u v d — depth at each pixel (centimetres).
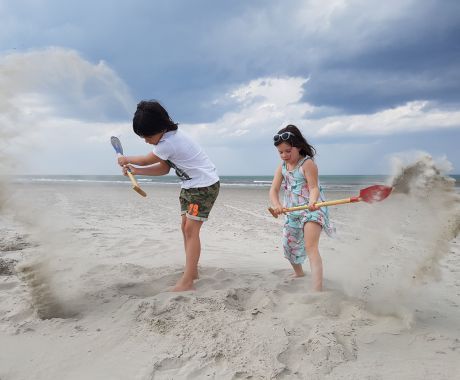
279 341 233
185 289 328
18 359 220
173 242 564
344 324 257
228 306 290
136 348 232
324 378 205
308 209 326
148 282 353
